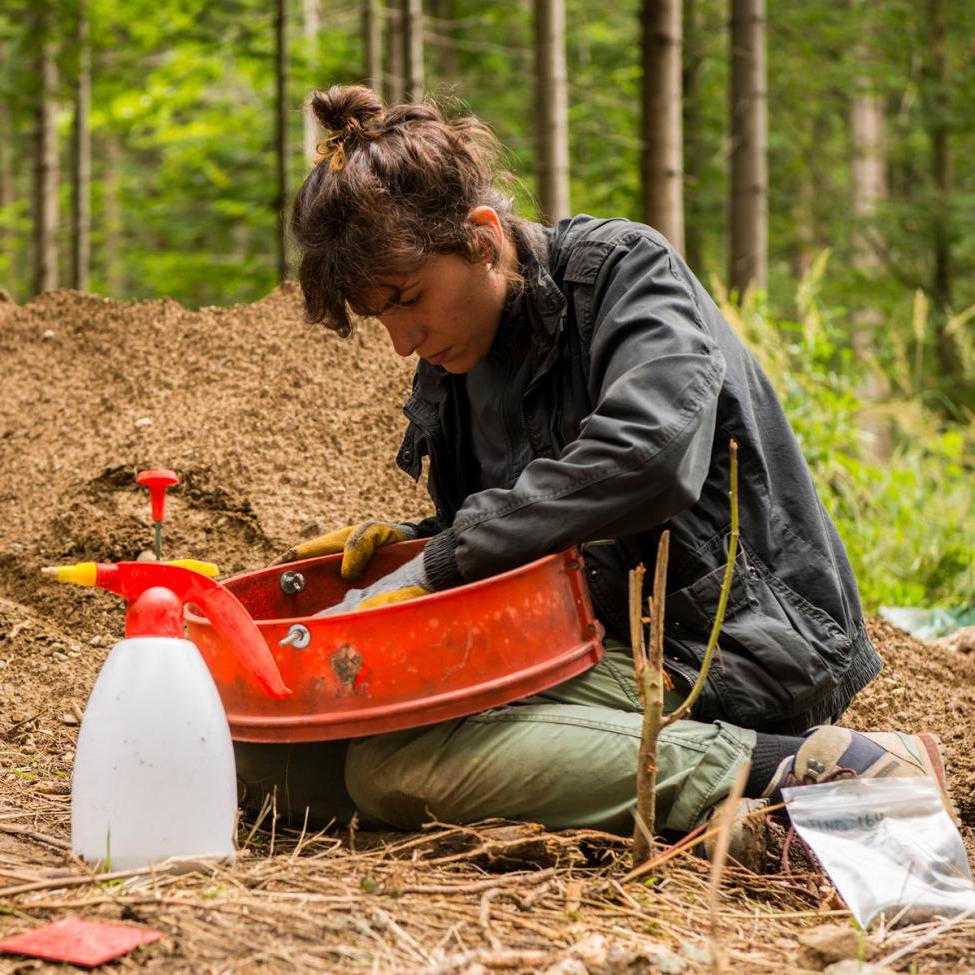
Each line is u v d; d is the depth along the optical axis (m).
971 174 14.05
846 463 4.68
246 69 9.38
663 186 6.07
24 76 9.14
